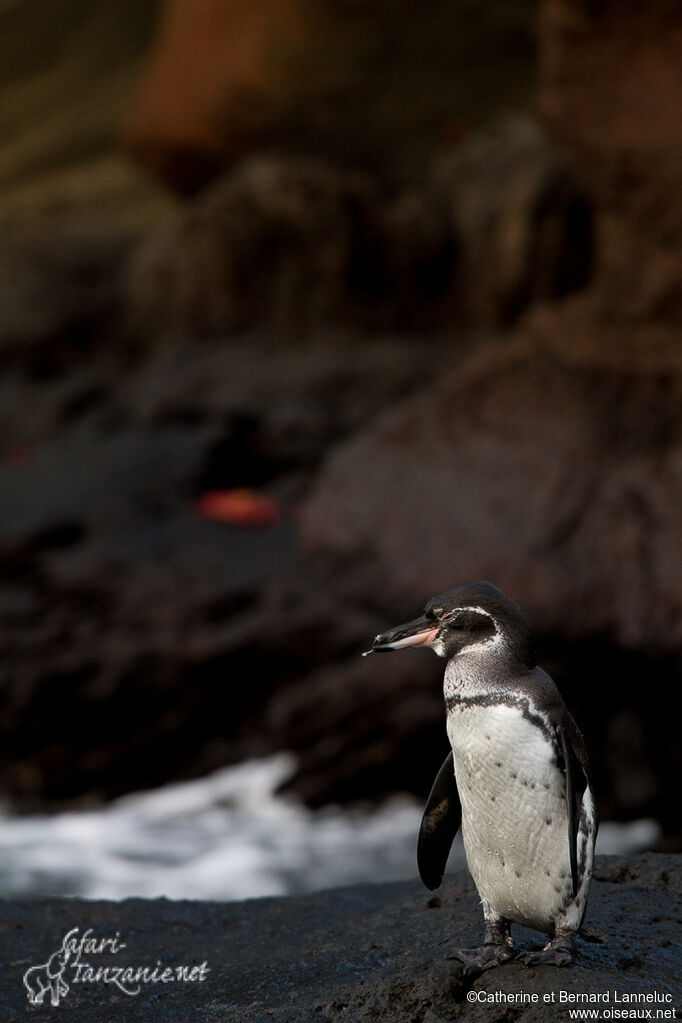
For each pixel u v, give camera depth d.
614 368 14.48
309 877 10.83
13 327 25.64
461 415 15.28
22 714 14.51
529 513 13.67
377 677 14.52
